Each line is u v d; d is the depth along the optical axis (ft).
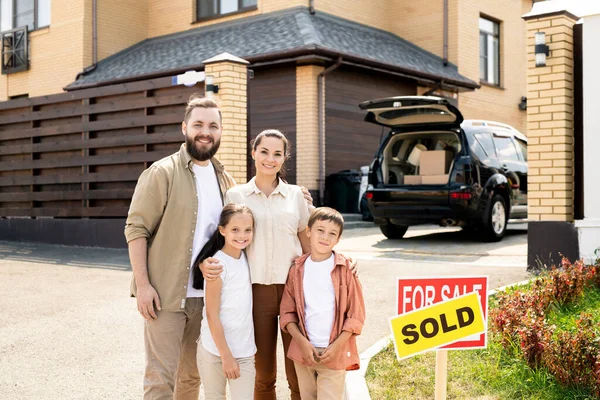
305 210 11.82
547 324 14.06
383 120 33.42
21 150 38.22
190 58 49.67
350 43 48.26
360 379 13.33
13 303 21.81
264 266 11.11
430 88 54.08
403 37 59.77
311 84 45.62
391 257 28.68
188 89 31.76
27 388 13.98
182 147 11.19
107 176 34.40
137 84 33.14
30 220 38.40
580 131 24.34
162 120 32.24
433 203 32.58
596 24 23.70
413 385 13.05
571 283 17.98
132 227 10.62
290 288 11.05
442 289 10.03
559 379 12.42
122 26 59.88
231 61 30.63
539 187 24.47
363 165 49.96
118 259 30.83
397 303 9.88
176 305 10.59
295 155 46.47
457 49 57.41
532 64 24.66
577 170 24.34
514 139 37.29
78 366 15.40
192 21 57.57
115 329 18.52
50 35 60.29
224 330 10.46
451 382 13.07
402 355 9.82
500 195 33.91
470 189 31.86
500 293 18.34
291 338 11.64
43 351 16.56
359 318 10.78
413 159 34.81
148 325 10.70
